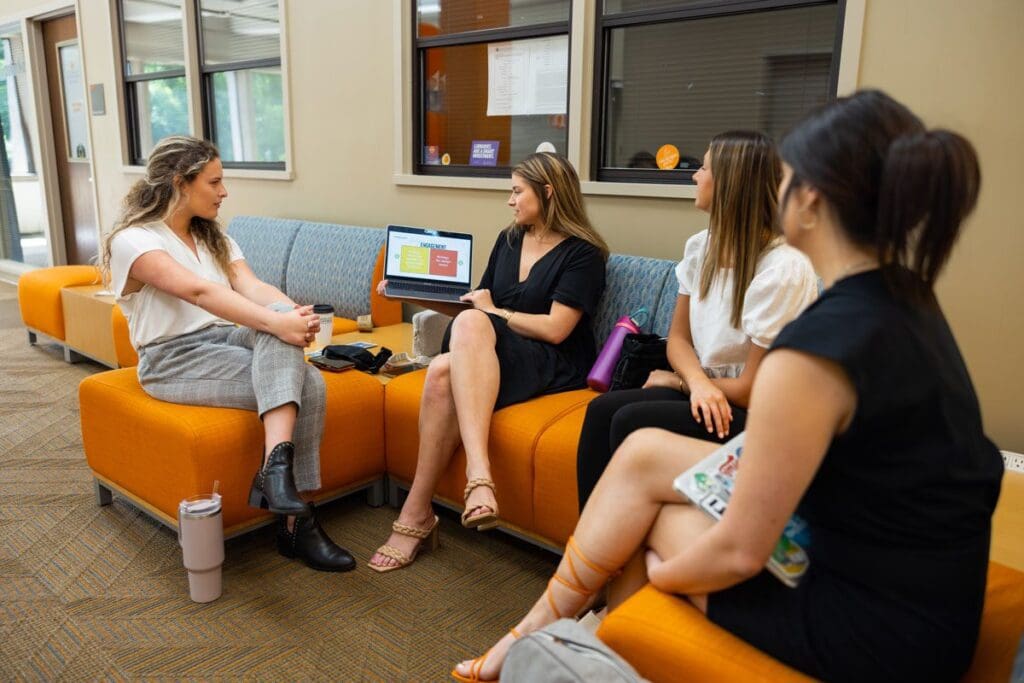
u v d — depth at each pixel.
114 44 5.12
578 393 2.34
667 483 1.22
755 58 2.57
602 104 2.92
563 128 3.10
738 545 0.99
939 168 0.87
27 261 6.80
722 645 1.08
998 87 2.08
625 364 2.07
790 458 0.92
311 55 3.93
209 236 2.43
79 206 6.18
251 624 1.88
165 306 2.25
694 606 1.16
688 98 2.75
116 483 2.38
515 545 2.31
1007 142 2.08
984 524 1.01
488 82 3.30
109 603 1.96
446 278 2.84
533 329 2.34
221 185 2.36
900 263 0.94
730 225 1.74
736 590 1.11
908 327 0.93
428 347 2.78
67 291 4.03
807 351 0.90
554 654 1.06
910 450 0.94
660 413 1.72
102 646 1.79
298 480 2.19
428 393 2.17
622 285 2.59
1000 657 1.12
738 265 1.74
